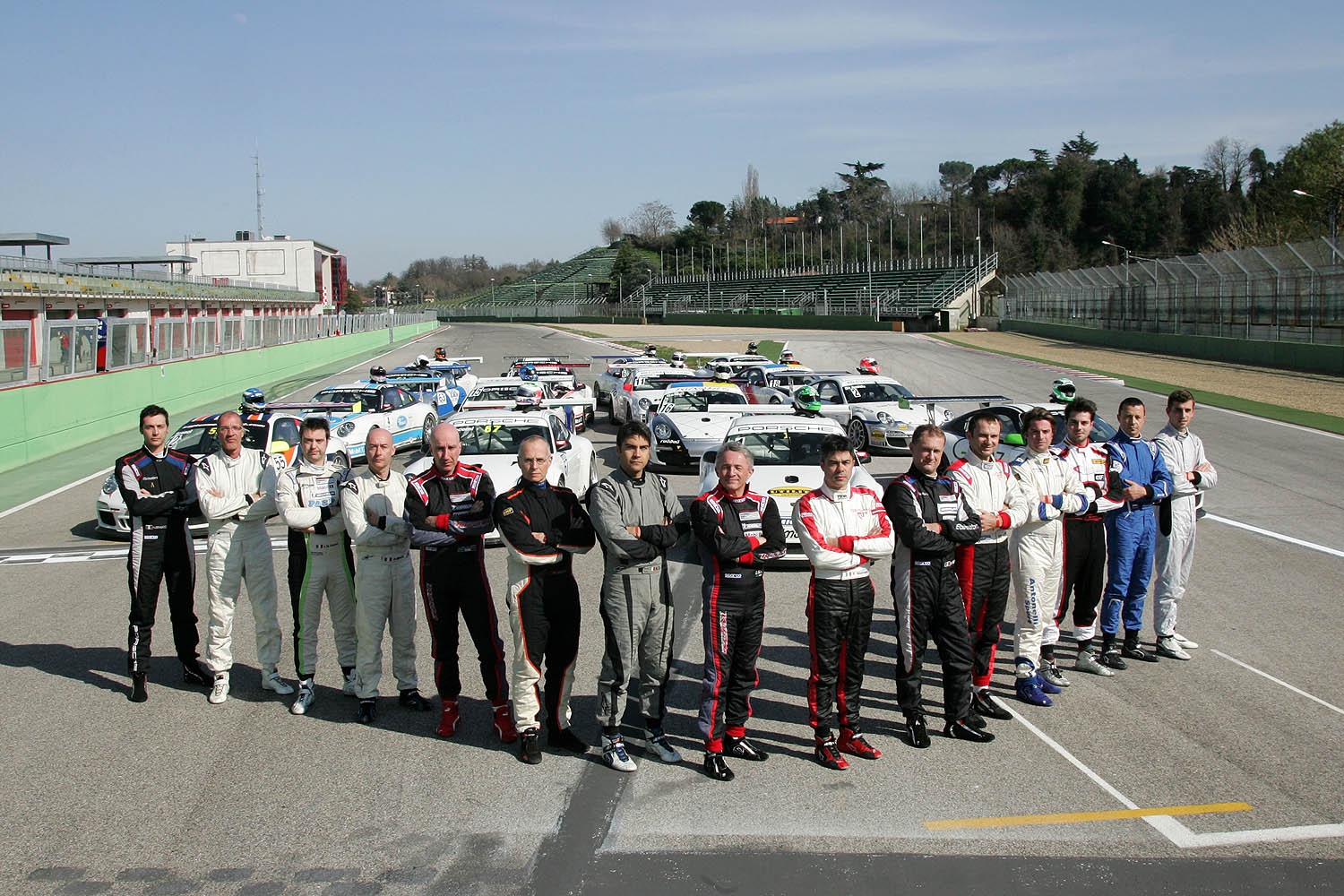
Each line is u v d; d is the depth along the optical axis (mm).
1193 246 91562
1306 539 10602
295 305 79625
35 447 17750
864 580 5281
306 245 99438
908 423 16844
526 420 12047
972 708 5652
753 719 5926
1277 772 5102
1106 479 6375
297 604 6055
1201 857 4309
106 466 17141
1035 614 6105
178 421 23406
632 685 6727
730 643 5176
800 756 5391
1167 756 5312
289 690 6348
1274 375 29438
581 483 12344
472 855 4355
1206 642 7273
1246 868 4219
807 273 93188
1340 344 30406
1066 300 53312
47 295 34750
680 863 4277
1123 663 6754
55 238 52125
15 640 7551
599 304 118000
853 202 126500
